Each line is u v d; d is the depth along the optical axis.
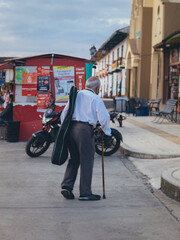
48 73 10.78
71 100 4.75
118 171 6.67
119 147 8.77
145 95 24.81
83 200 4.77
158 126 13.29
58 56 10.79
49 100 10.76
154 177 6.05
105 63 45.28
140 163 7.22
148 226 3.87
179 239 3.54
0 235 3.57
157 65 23.34
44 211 4.32
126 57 28.80
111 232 3.70
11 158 7.86
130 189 5.39
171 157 7.59
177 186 4.82
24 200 4.77
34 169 6.76
